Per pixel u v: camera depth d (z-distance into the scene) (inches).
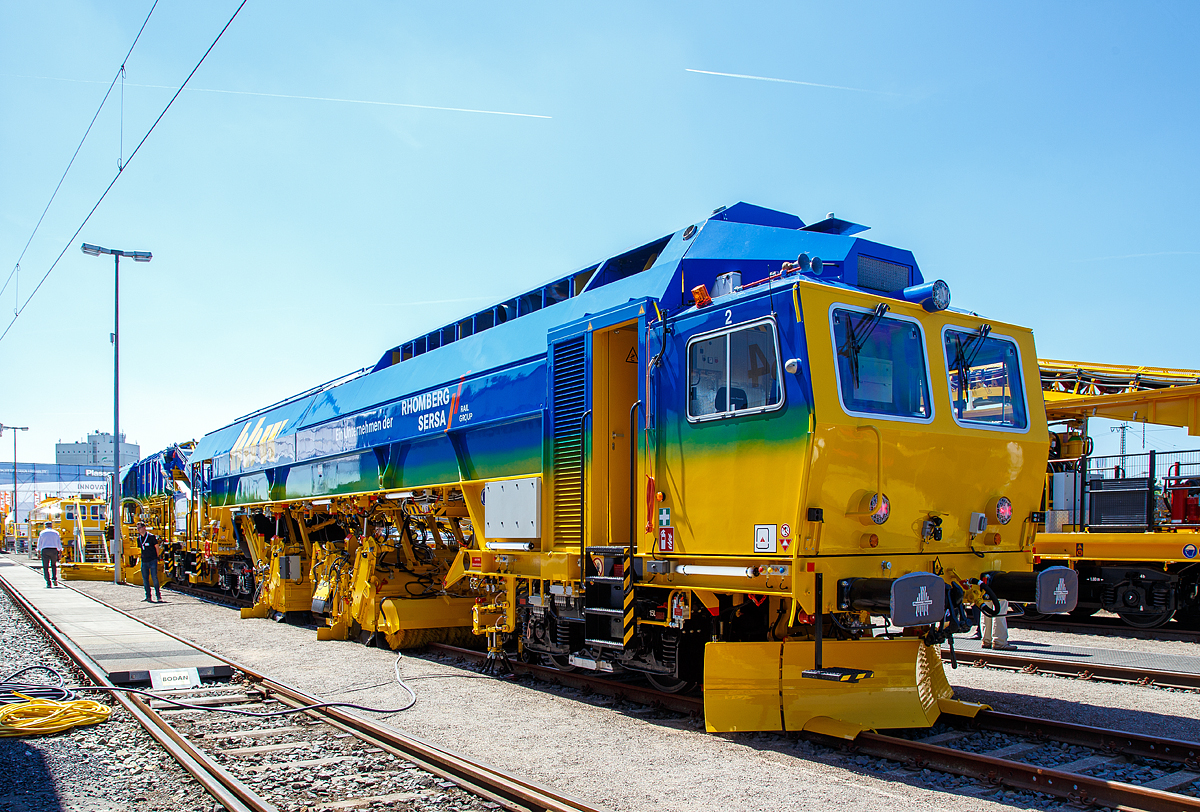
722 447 263.9
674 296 302.5
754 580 251.4
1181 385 583.8
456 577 422.6
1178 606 526.3
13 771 233.1
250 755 246.4
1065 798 205.9
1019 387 304.7
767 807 201.0
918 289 276.7
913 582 233.6
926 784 219.6
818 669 245.6
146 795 213.0
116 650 421.7
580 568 314.8
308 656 436.5
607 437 315.9
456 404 400.5
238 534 729.6
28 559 1706.4
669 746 254.8
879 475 253.0
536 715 297.3
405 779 223.0
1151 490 538.3
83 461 4200.3
